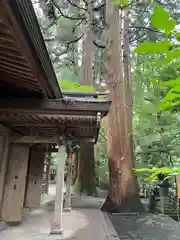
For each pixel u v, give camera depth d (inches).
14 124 186.4
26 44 72.2
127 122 325.7
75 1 367.6
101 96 162.4
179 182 98.7
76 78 589.3
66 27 442.6
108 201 318.7
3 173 194.2
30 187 298.4
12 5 49.7
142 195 438.6
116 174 314.8
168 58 29.2
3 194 203.9
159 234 203.2
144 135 322.0
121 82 334.0
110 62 341.1
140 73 345.4
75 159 607.2
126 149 317.1
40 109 146.6
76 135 252.4
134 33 355.3
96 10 364.8
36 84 120.3
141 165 315.3
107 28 341.4
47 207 322.7
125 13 309.1
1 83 126.0
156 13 24.6
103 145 615.2
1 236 181.6
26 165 211.9
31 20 61.2
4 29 64.7
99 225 231.8
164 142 252.7
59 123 181.9
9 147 206.5
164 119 159.0
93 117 153.8
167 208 290.4
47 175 464.4
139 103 347.3
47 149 307.7
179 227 226.5
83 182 510.3
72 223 236.7
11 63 95.0
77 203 381.4
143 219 261.9
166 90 39.3
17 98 145.9
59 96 144.5
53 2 311.3
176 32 27.4
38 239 177.6
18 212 204.5
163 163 271.0
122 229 217.9
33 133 202.4
